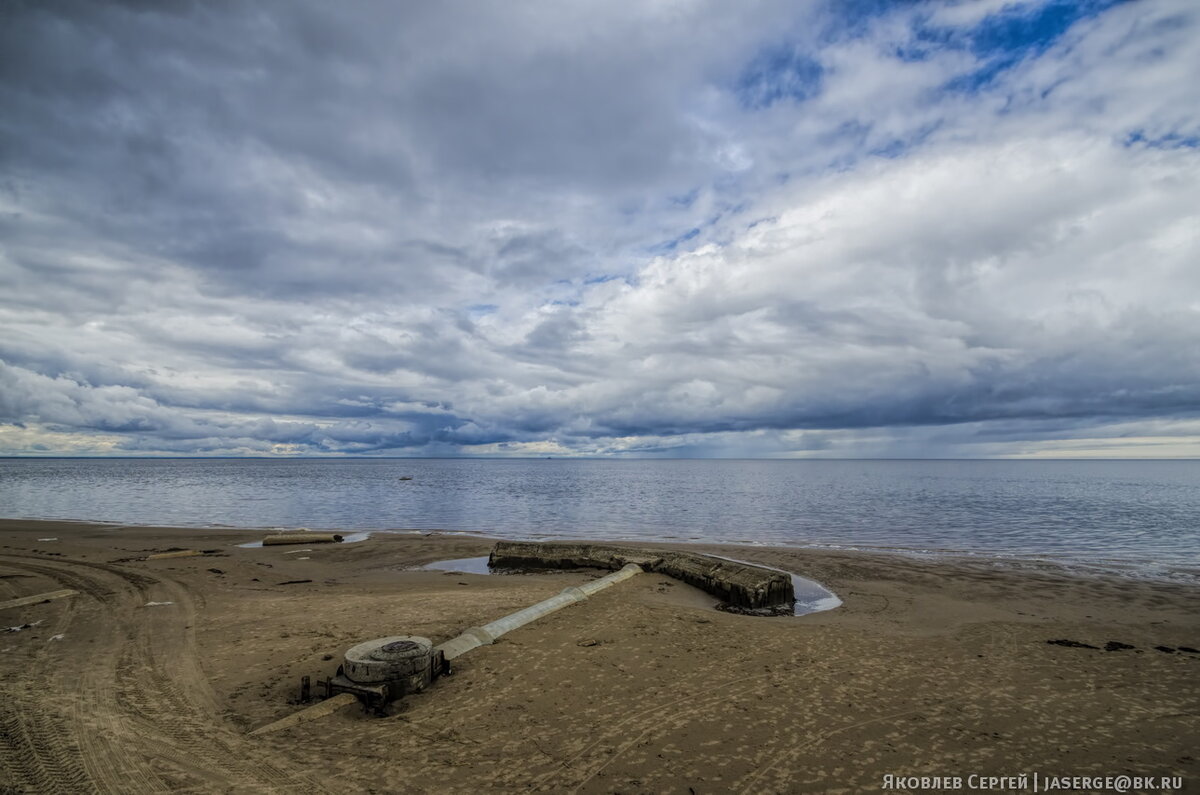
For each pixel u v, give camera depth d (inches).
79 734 253.1
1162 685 325.4
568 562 695.7
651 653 364.2
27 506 1501.0
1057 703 299.1
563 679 320.2
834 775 226.7
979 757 242.7
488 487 2498.8
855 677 331.3
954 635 424.5
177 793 209.2
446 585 600.7
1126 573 661.3
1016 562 728.3
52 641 383.2
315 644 375.6
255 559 741.3
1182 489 2197.3
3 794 207.2
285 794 209.0
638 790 214.1
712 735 258.1
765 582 525.3
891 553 796.0
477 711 279.1
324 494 2015.3
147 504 1579.7
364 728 260.7
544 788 214.7
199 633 400.8
